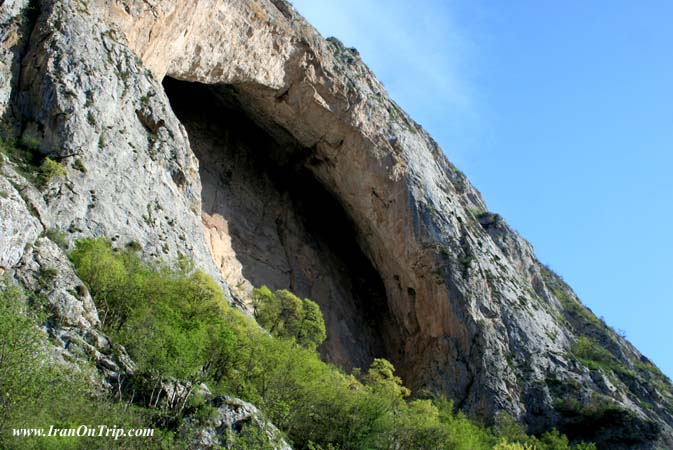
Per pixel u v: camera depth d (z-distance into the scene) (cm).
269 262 6028
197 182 4597
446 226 6425
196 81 5572
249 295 5309
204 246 4450
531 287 7512
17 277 2853
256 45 5491
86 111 4003
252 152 6469
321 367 3941
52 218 3506
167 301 3416
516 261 7938
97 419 2419
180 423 2669
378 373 4947
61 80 3966
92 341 2842
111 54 4369
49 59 3991
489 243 7050
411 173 6481
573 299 8662
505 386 5741
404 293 6359
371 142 6269
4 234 2881
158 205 4206
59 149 3803
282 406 3309
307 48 5809
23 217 3000
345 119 6109
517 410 5644
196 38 5100
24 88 3925
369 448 3516
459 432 4294
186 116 6116
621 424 5634
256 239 6062
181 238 4222
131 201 4019
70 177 3741
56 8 4184
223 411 2789
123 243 3778
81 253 3384
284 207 6488
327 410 3500
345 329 6256
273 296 5072
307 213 6706
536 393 5794
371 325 6606
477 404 5619
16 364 2341
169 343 2934
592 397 5838
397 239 6303
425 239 6259
